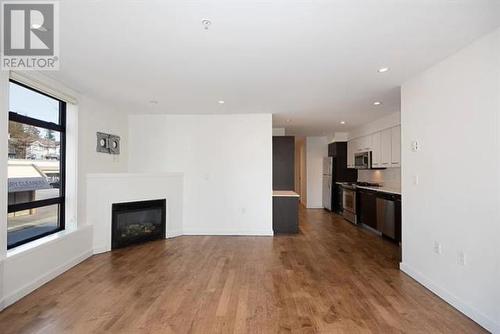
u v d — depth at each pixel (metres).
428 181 2.95
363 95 3.98
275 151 6.40
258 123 5.36
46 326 2.24
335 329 2.21
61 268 3.38
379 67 2.90
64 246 3.46
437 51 2.52
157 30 2.14
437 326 2.26
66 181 3.82
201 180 5.43
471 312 2.36
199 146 5.41
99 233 4.27
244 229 5.40
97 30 2.15
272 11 1.88
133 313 2.44
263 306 2.58
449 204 2.64
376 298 2.74
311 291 2.89
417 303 2.64
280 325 2.27
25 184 3.15
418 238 3.13
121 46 2.43
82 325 2.26
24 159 3.14
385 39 2.29
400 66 2.88
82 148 3.99
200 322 2.31
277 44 2.38
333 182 8.02
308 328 2.22
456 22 2.03
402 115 3.43
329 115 5.44
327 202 8.41
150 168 5.41
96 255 4.12
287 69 2.96
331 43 2.36
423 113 3.03
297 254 4.16
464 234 2.46
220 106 4.70
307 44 2.38
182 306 2.57
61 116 3.79
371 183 6.89
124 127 5.25
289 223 5.50
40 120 3.36
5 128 2.62
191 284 3.06
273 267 3.60
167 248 4.48
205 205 5.43
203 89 3.71
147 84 3.50
